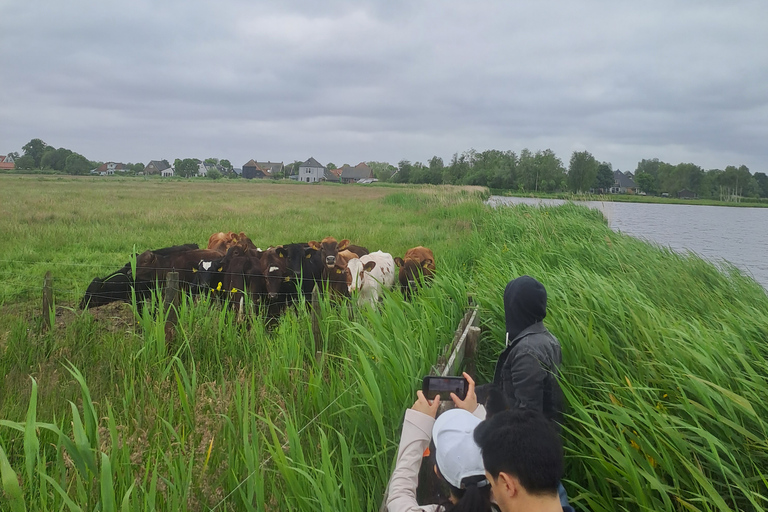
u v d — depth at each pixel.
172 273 6.82
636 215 43.34
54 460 3.70
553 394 3.39
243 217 21.92
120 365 5.46
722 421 3.17
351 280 8.20
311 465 3.16
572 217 15.84
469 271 10.45
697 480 2.74
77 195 33.59
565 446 3.69
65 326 7.41
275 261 7.89
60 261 12.19
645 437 3.22
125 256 12.93
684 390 3.81
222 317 6.24
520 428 1.97
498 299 5.98
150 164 171.75
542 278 6.69
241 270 7.88
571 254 9.68
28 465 2.48
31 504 2.70
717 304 6.52
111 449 3.05
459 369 4.63
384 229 18.95
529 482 1.88
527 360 3.25
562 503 2.78
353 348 4.73
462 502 2.07
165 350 5.61
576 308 5.16
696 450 3.12
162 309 5.98
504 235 13.99
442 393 2.75
